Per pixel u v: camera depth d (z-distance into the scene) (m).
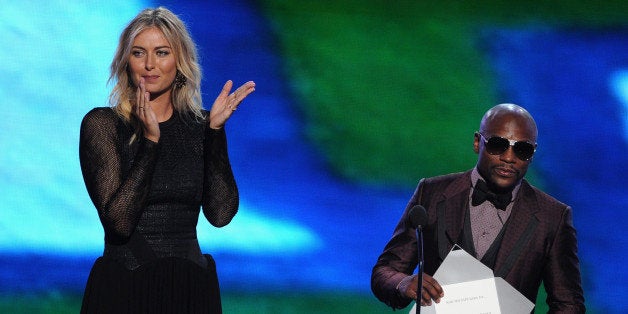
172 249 9.84
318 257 26.78
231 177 10.47
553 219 11.46
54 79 28.06
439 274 10.72
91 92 28.19
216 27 29.25
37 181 27.28
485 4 30.27
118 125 9.89
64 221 27.02
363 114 29.69
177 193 9.90
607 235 28.14
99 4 28.31
